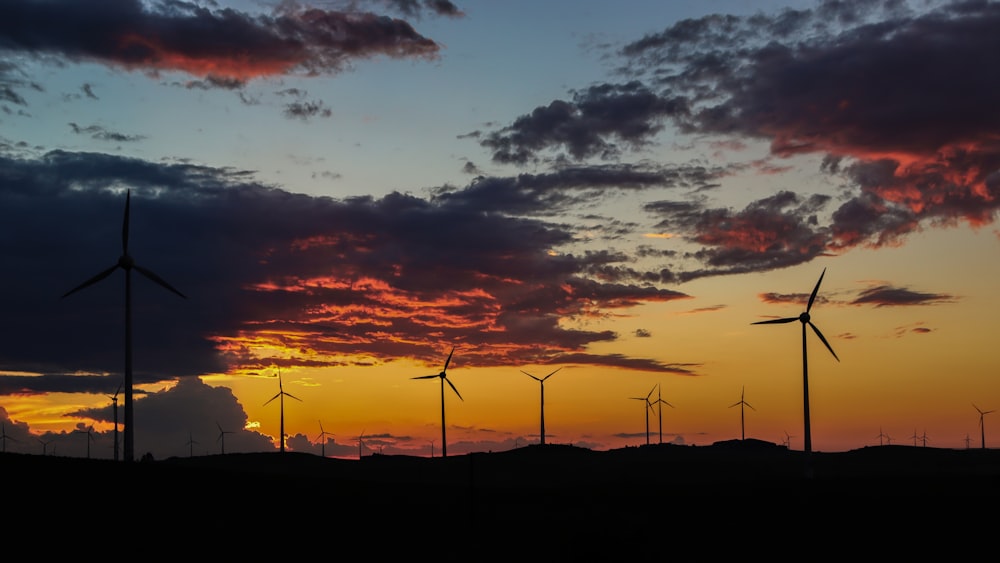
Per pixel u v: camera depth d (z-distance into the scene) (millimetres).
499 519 90688
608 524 73500
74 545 70000
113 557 67438
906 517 88688
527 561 69000
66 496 84562
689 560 70500
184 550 71000
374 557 71188
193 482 97250
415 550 74188
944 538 79188
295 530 80688
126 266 105688
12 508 78875
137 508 83125
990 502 96125
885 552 73875
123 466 100125
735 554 73000
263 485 100500
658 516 92375
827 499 100438
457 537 80125
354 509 92938
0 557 65562
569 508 98875
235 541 75000
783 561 70750
